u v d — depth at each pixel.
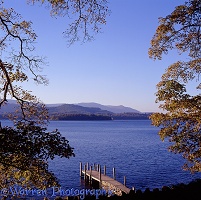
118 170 46.22
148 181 38.03
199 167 16.88
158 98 16.62
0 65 11.57
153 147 80.56
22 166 8.93
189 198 9.78
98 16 11.09
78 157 60.28
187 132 16.00
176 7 15.45
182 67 17.06
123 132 152.38
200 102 16.08
